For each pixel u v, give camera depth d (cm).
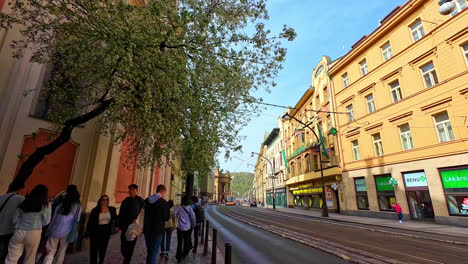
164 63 523
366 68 2081
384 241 848
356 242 827
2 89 588
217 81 642
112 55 479
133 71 486
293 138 3784
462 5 1409
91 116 547
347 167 2167
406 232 1102
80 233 691
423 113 1539
